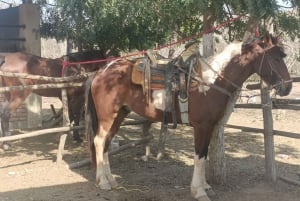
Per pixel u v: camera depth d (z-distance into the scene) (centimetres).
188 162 453
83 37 516
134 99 357
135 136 574
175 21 422
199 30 436
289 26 336
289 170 419
